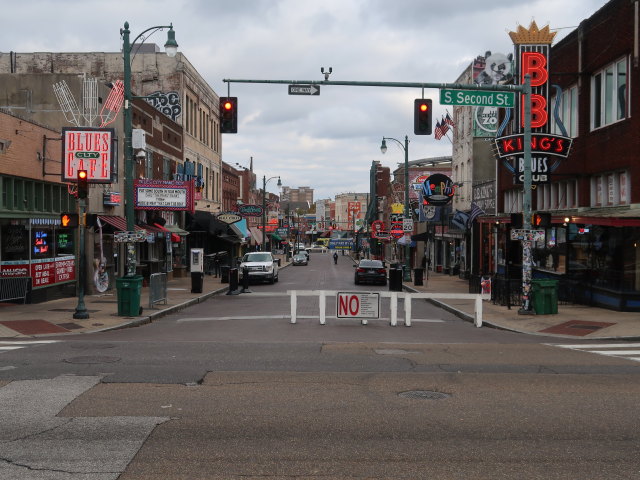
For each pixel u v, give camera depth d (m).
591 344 14.50
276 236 97.50
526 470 6.06
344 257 116.88
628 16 20.25
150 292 20.83
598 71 22.98
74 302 22.33
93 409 8.10
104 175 22.42
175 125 40.09
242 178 86.81
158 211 35.34
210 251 51.66
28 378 9.88
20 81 25.81
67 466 6.06
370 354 12.59
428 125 18.20
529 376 10.48
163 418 7.72
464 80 41.12
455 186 42.25
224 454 6.45
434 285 35.41
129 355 12.15
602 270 21.02
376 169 96.69
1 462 6.16
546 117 25.06
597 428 7.46
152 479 5.74
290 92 18.27
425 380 10.08
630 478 5.87
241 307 23.58
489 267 36.09
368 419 7.77
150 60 41.94
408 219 39.16
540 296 19.42
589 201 23.70
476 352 12.99
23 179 20.98
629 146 20.23
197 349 13.04
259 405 8.39
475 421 7.72
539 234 19.33
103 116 27.50
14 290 20.83
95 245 26.53
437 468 6.09
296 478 5.80
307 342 14.30
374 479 5.79
